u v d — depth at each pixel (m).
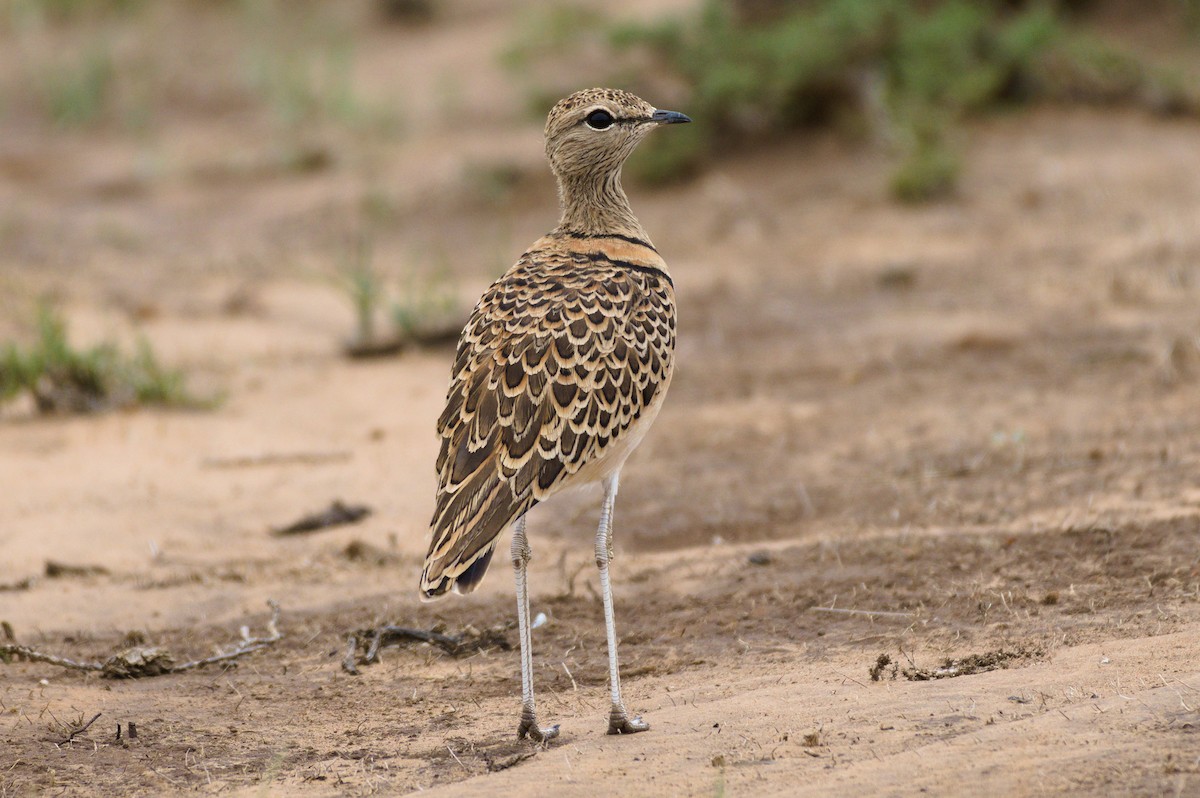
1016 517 14.24
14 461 18.34
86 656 12.62
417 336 23.58
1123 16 35.25
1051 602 11.87
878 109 30.47
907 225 26.86
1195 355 18.72
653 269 11.26
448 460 10.05
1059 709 9.38
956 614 11.91
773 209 28.94
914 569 13.04
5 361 20.89
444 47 43.22
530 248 11.55
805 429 18.20
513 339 10.27
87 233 31.06
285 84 40.75
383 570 14.69
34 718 10.97
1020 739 8.93
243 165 35.91
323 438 19.14
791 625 12.20
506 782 9.23
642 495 16.52
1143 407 17.28
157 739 10.57
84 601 14.01
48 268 28.14
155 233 31.30
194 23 47.41
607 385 10.27
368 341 23.39
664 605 13.04
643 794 8.83
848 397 19.27
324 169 35.31
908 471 16.17
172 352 23.33
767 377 20.48
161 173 35.69
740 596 12.94
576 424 10.11
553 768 9.45
